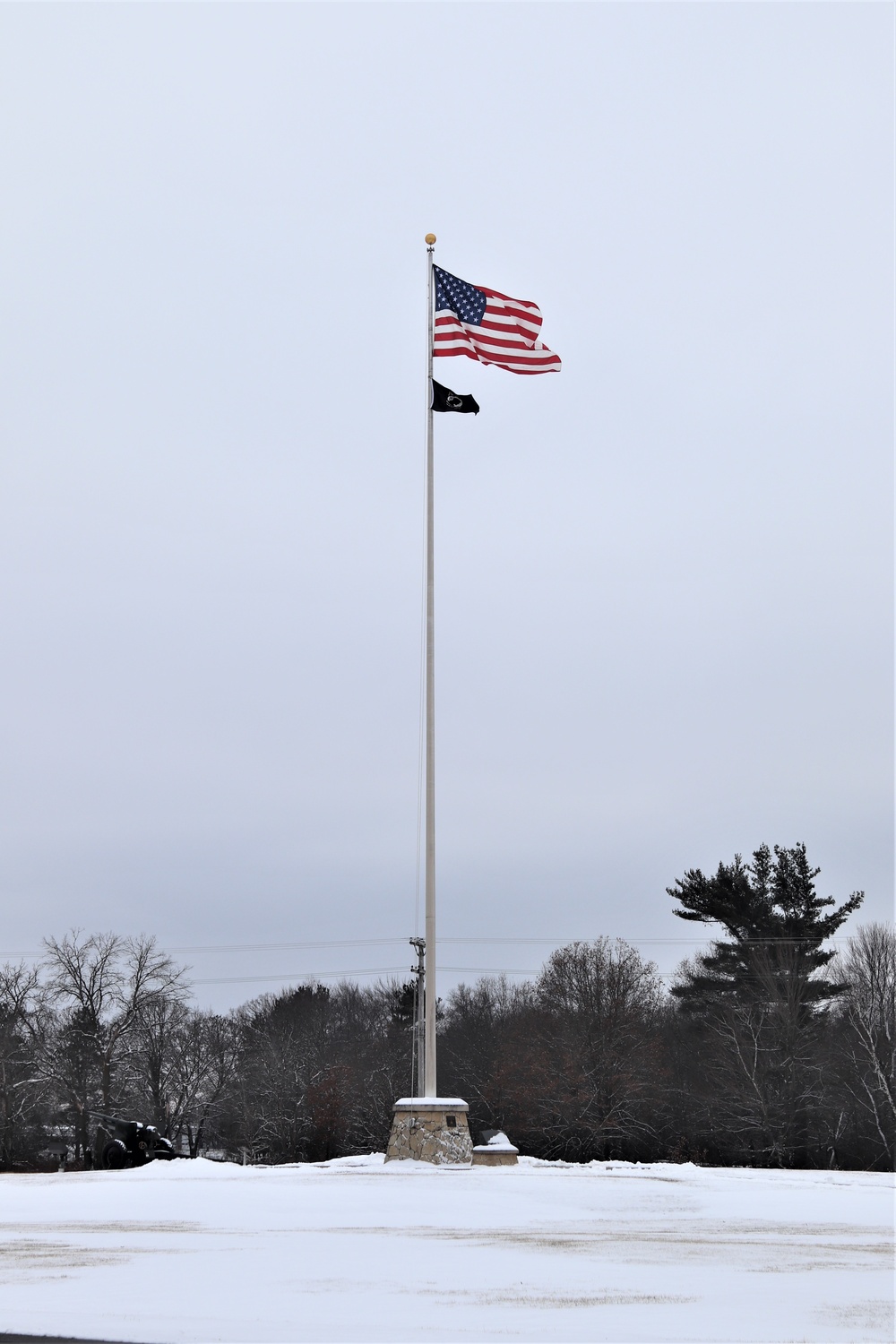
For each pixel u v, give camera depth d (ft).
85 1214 49.34
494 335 90.79
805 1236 42.22
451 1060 233.14
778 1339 23.06
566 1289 29.14
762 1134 189.88
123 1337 23.40
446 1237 41.11
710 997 207.62
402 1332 23.63
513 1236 41.88
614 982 205.67
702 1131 195.72
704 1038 201.05
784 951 201.46
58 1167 190.19
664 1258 35.32
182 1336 23.38
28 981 192.85
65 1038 190.39
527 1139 202.90
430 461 85.25
